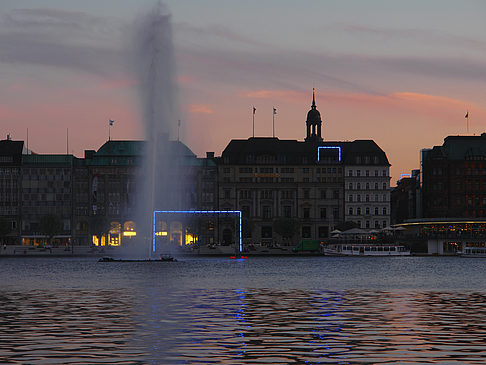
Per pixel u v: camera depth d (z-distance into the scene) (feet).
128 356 148.77
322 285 343.67
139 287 329.52
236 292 302.25
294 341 168.14
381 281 372.99
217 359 146.20
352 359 146.00
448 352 153.38
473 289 319.68
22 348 157.89
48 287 330.75
